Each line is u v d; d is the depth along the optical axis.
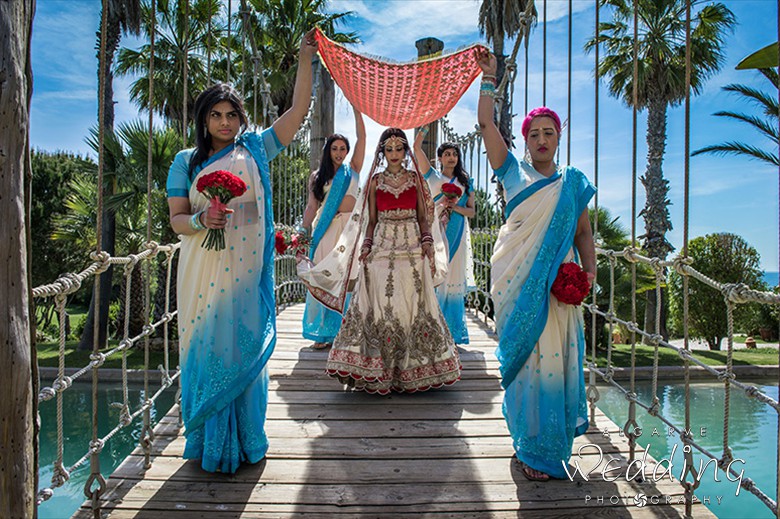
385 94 3.34
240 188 2.23
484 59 2.61
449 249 4.93
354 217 4.09
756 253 16.67
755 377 10.70
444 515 2.15
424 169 4.89
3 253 1.34
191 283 2.42
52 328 16.42
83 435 6.42
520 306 2.44
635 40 2.55
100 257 2.17
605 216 13.04
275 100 17.20
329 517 2.12
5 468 1.34
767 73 10.80
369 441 2.84
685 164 2.12
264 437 2.60
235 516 2.12
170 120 16.08
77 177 13.62
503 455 2.70
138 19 13.09
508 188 2.60
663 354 13.00
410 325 3.47
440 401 3.46
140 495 2.27
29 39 1.43
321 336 4.71
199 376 2.39
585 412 2.58
